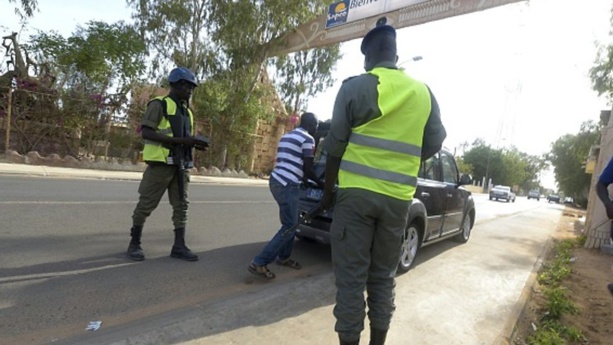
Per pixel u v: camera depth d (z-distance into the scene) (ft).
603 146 26.50
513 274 17.10
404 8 46.62
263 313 10.52
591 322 12.42
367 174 7.07
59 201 21.99
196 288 12.04
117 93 46.26
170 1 55.67
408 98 7.27
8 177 29.50
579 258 22.33
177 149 13.64
